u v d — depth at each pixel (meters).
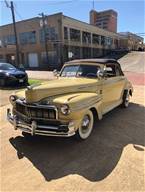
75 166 4.11
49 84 5.09
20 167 4.11
